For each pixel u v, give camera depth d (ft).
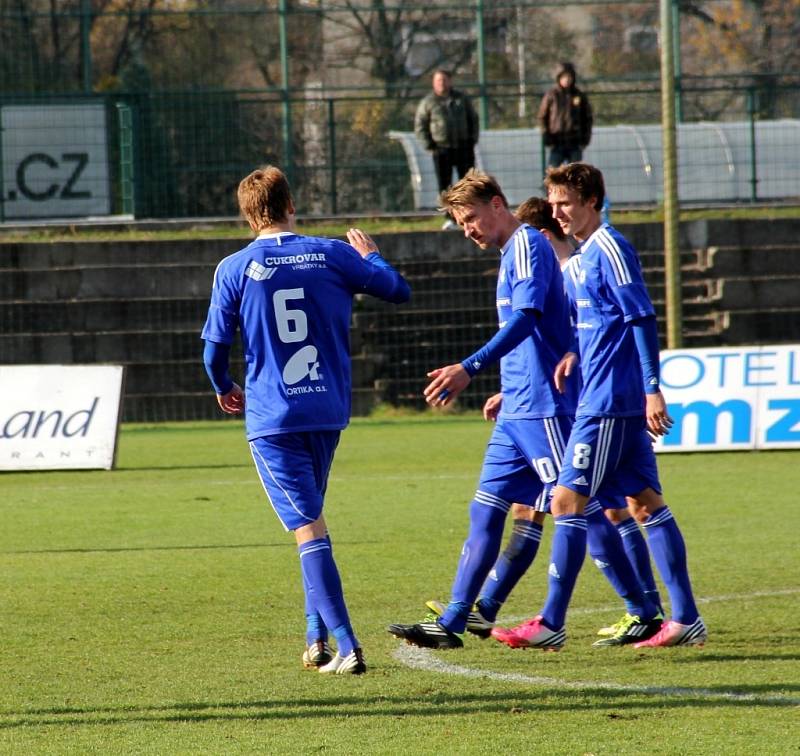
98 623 74.64
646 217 263.08
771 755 48.08
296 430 61.41
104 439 152.87
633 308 64.39
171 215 270.26
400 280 64.34
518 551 67.92
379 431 193.57
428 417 214.28
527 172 271.28
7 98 260.83
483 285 233.96
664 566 67.21
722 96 299.17
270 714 55.01
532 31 301.02
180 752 49.42
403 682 60.59
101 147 263.70
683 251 241.96
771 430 157.89
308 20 289.94
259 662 65.00
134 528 110.83
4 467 151.64
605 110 296.51
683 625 66.80
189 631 72.43
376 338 226.58
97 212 264.52
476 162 270.46
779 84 291.38
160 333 223.92
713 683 59.82
